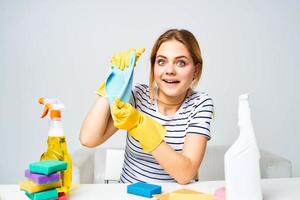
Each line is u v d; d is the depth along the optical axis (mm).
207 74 1880
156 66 1051
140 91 1190
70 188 810
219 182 893
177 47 1016
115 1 1848
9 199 730
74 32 1845
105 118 1012
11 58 1839
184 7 1862
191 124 1021
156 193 766
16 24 1833
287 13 1912
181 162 866
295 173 1953
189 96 1142
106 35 1851
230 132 1898
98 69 1857
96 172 1595
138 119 828
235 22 1884
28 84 1851
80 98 1859
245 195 659
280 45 1914
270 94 1920
